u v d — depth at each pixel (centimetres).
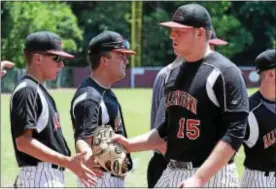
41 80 881
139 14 7656
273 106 938
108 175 879
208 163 731
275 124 938
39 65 877
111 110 891
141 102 4706
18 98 844
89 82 898
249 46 8212
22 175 868
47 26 6681
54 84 6750
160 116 961
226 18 8056
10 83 5719
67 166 834
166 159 812
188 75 766
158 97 1013
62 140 884
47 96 870
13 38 6350
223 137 739
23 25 6406
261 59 938
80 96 878
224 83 743
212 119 756
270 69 932
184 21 759
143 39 7938
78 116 870
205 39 766
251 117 933
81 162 830
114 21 7862
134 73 7425
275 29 8244
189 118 764
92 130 861
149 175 1057
